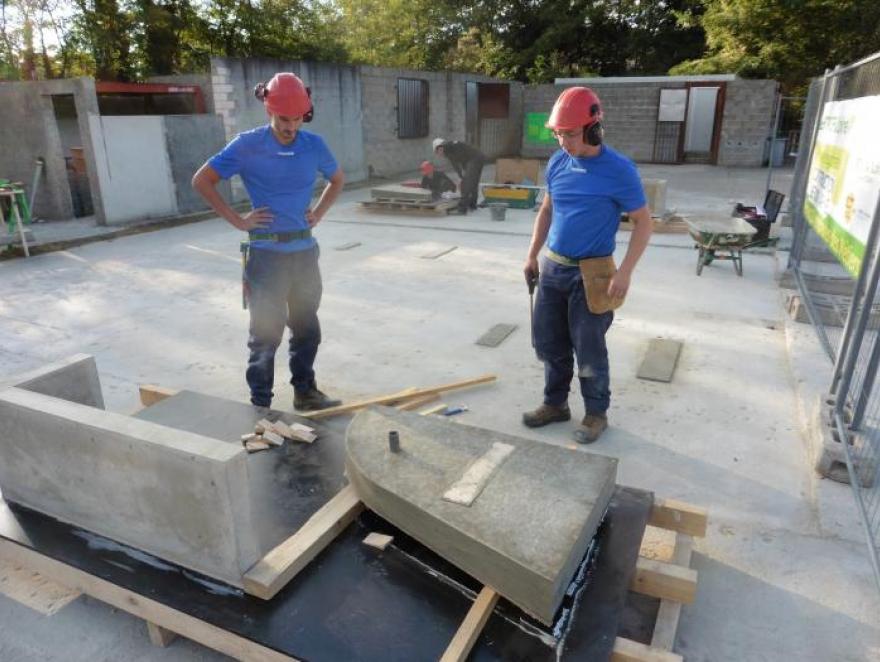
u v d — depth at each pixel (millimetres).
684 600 2232
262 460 2889
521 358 4691
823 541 2738
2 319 5637
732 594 2459
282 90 3021
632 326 5320
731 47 21641
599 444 3500
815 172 5574
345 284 6617
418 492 2260
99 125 9406
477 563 2062
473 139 20141
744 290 6301
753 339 5016
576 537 2031
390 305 5938
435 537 2176
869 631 2285
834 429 3305
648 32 26859
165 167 10414
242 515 2080
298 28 20094
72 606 2453
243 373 4484
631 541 2348
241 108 11836
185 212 10844
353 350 4867
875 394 3768
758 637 2264
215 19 18812
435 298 6145
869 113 3697
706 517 2508
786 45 20359
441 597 2111
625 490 2646
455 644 1890
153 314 5746
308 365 3775
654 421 3744
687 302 5941
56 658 2229
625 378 4320
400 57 23844
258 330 3496
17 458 2500
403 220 10180
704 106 19000
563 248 3229
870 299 3141
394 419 2771
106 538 2416
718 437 3568
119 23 17234
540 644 1946
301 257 3434
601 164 3027
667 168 18391
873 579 2525
